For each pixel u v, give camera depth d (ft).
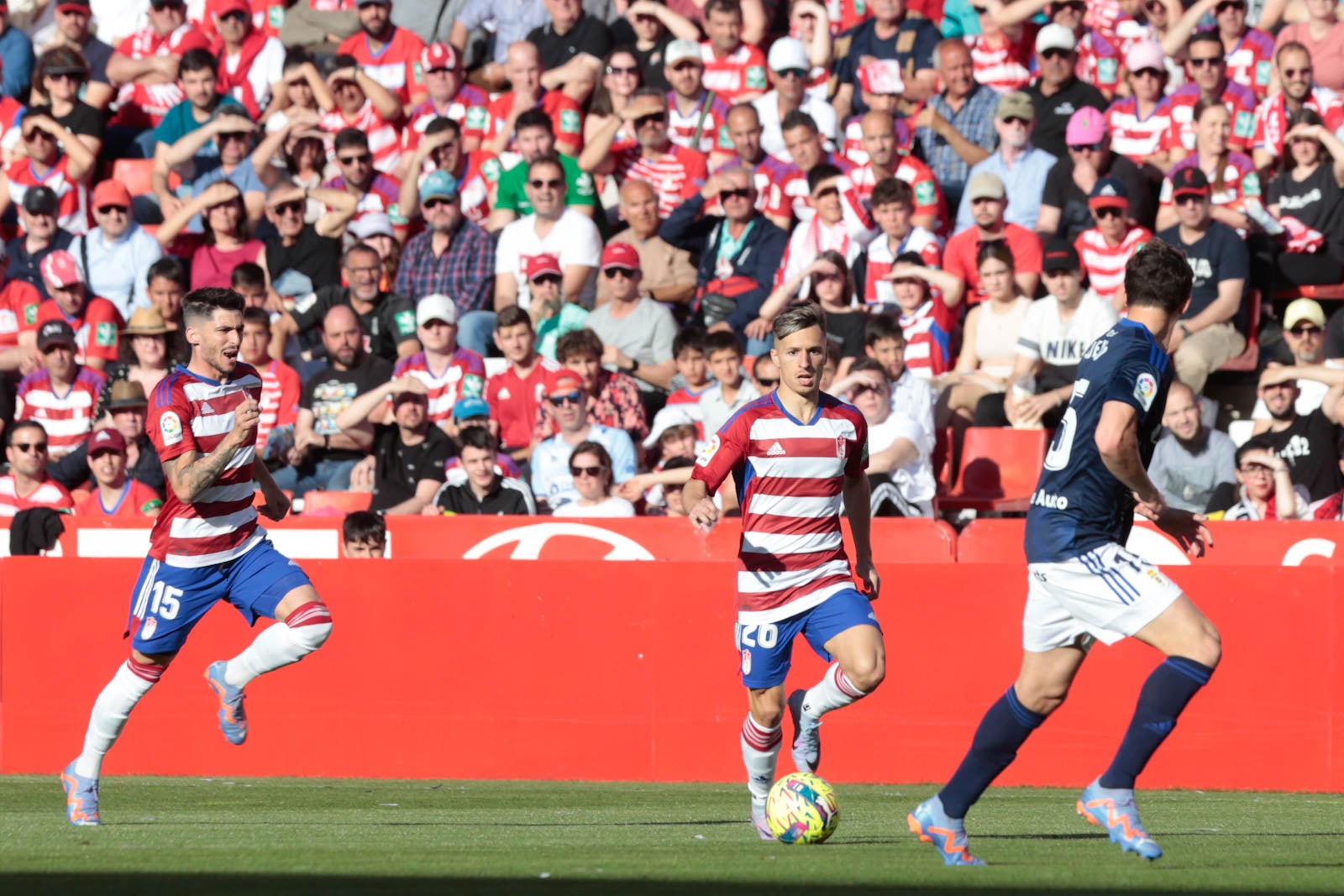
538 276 133.59
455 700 96.63
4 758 99.96
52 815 73.41
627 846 58.34
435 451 119.34
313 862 52.65
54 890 45.98
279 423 130.41
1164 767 89.40
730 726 93.66
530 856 54.34
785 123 139.03
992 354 125.59
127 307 145.69
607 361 129.18
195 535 65.87
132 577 99.60
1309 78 137.18
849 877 48.49
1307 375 111.55
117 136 164.04
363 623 97.91
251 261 145.07
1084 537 52.11
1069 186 133.80
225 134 152.87
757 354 128.98
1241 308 124.16
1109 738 89.76
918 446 111.14
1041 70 142.31
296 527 105.91
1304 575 88.12
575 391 117.39
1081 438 52.03
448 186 137.18
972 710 91.50
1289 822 70.54
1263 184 137.08
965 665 91.71
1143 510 53.62
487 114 155.74
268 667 66.23
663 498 115.44
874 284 131.54
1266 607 88.69
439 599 97.40
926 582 92.68
